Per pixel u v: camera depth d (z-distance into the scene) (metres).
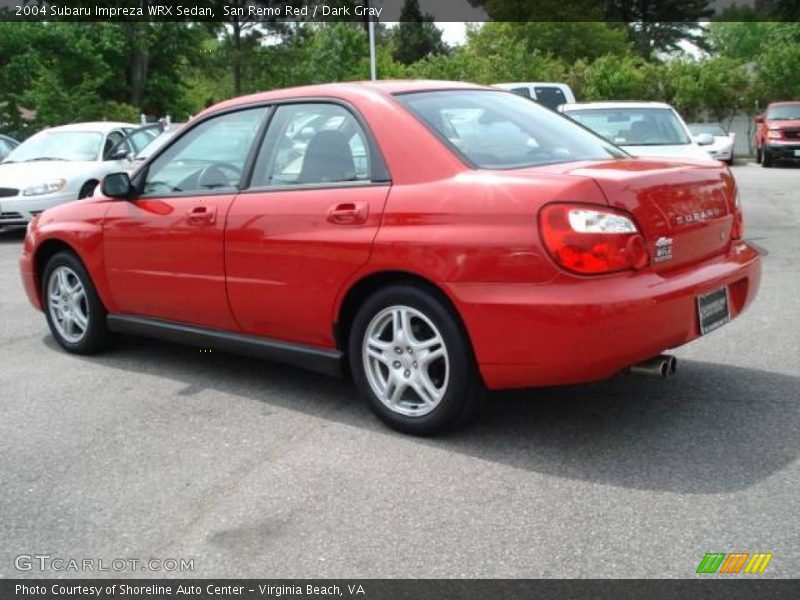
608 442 4.14
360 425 4.52
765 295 7.26
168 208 5.20
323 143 4.59
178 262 5.15
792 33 37.56
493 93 4.97
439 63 38.66
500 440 4.21
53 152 13.77
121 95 39.69
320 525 3.43
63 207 6.09
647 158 4.70
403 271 4.11
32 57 31.73
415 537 3.30
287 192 4.64
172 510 3.62
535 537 3.26
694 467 3.82
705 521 3.33
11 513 3.64
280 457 4.12
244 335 5.00
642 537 3.23
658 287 3.81
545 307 3.71
